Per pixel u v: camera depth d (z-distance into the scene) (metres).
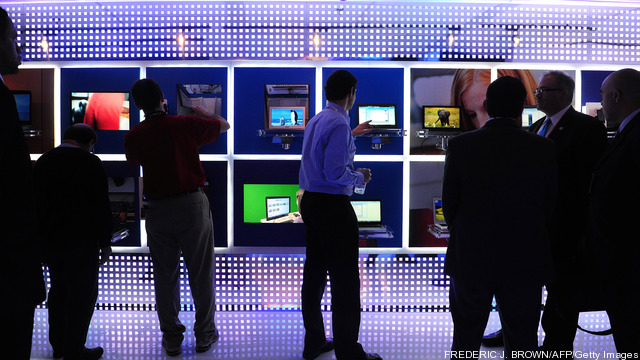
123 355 2.47
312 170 2.15
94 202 2.27
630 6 3.13
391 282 3.18
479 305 1.72
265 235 3.21
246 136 3.17
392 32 3.12
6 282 1.10
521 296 1.65
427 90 3.15
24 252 1.14
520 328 1.67
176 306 2.52
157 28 3.12
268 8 3.11
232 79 3.15
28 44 3.14
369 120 2.86
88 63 3.13
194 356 2.46
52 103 3.14
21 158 1.14
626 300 1.72
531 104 3.13
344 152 2.03
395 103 3.15
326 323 2.95
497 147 1.63
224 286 3.18
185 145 2.39
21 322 1.16
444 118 3.12
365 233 2.96
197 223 2.42
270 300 3.18
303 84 3.14
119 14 3.12
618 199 1.73
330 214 2.11
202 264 2.49
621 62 3.15
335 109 2.17
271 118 3.08
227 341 2.66
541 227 1.65
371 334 2.78
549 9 3.12
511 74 3.13
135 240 3.19
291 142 3.15
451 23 3.12
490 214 1.63
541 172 1.62
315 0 3.11
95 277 2.35
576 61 3.12
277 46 3.13
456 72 3.13
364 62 3.12
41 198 2.20
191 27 3.12
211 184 3.18
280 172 3.19
